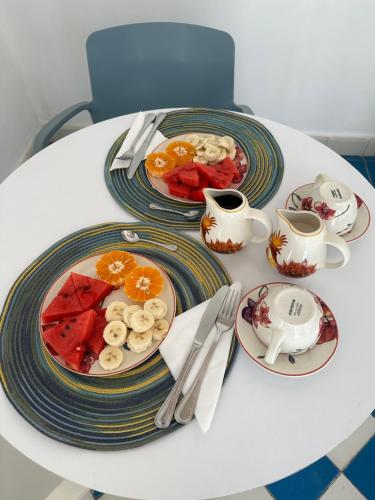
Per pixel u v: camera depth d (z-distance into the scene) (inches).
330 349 24.2
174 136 38.5
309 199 29.1
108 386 24.1
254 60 65.3
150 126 39.6
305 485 44.6
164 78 49.8
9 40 66.3
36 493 34.5
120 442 22.2
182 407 22.9
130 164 36.0
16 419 23.4
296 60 64.9
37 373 24.7
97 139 39.0
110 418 23.0
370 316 26.8
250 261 29.6
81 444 22.2
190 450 22.1
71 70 70.5
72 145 38.4
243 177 34.8
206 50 47.4
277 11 58.5
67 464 21.9
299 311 23.2
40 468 35.6
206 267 29.0
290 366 23.9
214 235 28.0
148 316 25.4
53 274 29.0
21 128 74.0
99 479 21.5
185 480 21.4
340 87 68.7
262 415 23.1
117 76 48.9
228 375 24.5
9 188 35.1
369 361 25.0
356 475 45.1
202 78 49.6
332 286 28.2
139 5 59.5
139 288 26.8
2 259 30.3
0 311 27.7
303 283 28.3
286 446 22.2
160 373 24.5
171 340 25.3
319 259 26.1
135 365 24.5
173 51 47.9
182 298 27.5
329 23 59.5
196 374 24.0
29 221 32.6
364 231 30.1
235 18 59.7
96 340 25.3
